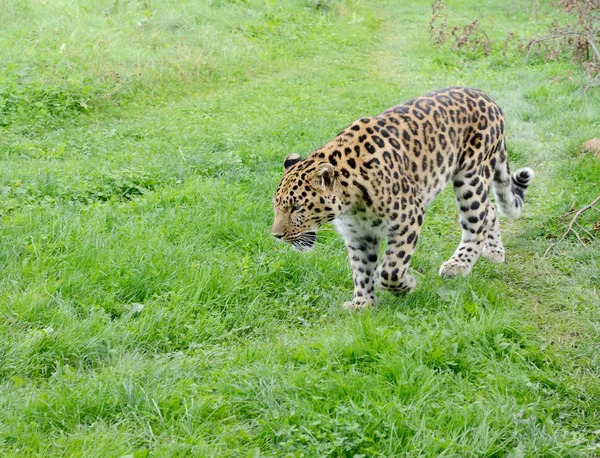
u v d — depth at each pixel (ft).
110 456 12.64
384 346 16.10
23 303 17.62
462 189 20.36
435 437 13.32
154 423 13.93
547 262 21.99
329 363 15.49
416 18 67.56
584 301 19.51
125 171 26.89
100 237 21.34
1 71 38.73
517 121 35.14
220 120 36.14
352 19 62.54
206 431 13.69
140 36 48.26
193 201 24.84
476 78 45.34
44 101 36.65
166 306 18.43
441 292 18.86
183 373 15.51
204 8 56.29
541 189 27.66
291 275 20.38
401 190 17.88
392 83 45.29
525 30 59.52
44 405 14.08
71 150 31.53
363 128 18.01
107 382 14.79
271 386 14.61
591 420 14.42
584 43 45.21
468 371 15.64
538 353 16.39
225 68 45.96
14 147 30.91
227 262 20.67
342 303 19.39
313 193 17.21
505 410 14.08
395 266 18.30
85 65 40.98
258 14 58.13
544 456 13.14
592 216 24.20
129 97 39.99
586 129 32.42
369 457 12.91
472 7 71.61
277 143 31.60
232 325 18.20
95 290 18.62
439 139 18.99
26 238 21.15
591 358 16.67
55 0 52.90
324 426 13.51
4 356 15.94
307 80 45.44
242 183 27.04
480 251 20.94
